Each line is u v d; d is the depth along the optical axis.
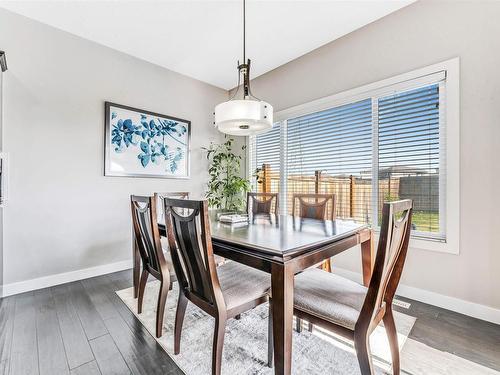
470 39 1.92
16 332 1.67
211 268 1.19
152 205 1.65
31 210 2.34
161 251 1.67
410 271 2.24
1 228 2.18
